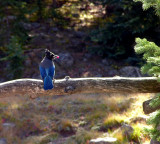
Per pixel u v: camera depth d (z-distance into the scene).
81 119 23.33
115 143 17.81
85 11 44.12
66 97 27.83
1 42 35.00
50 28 40.25
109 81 11.70
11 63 29.95
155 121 10.03
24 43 35.78
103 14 42.31
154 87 12.00
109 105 24.64
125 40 32.72
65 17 42.78
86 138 19.94
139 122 20.73
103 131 20.86
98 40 32.88
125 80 11.79
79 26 40.81
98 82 11.62
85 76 31.31
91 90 11.80
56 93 11.56
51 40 37.31
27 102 26.75
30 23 40.19
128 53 33.44
